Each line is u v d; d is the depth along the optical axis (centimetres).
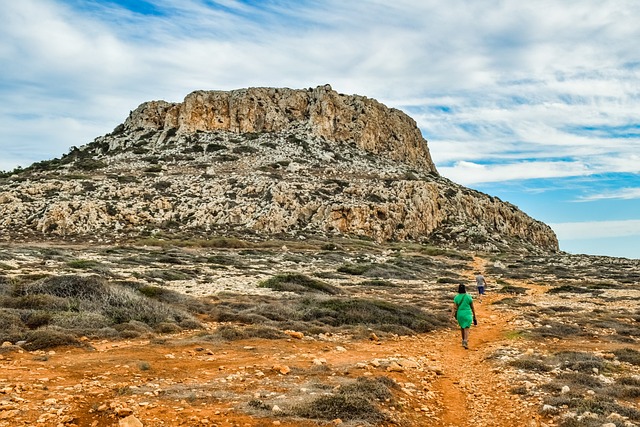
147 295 2261
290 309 2241
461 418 975
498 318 2450
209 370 1207
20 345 1362
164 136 12144
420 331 2081
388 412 930
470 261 7138
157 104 13250
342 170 10775
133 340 1570
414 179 10838
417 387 1156
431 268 5734
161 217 7662
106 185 8488
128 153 11325
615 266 6644
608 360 1444
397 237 8850
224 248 6419
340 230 8388
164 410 867
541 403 1020
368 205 8800
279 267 4822
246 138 12162
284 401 941
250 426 812
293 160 10906
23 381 1006
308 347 1589
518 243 10512
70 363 1196
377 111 14200
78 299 1928
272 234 7719
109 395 944
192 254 5416
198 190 8781
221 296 2627
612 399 1034
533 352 1554
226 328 1723
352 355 1498
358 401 922
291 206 8438
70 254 4669
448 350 1702
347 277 4347
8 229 6450
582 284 4406
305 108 13475
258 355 1412
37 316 1638
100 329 1617
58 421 791
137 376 1109
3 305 1795
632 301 3139
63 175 9119
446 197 10588
